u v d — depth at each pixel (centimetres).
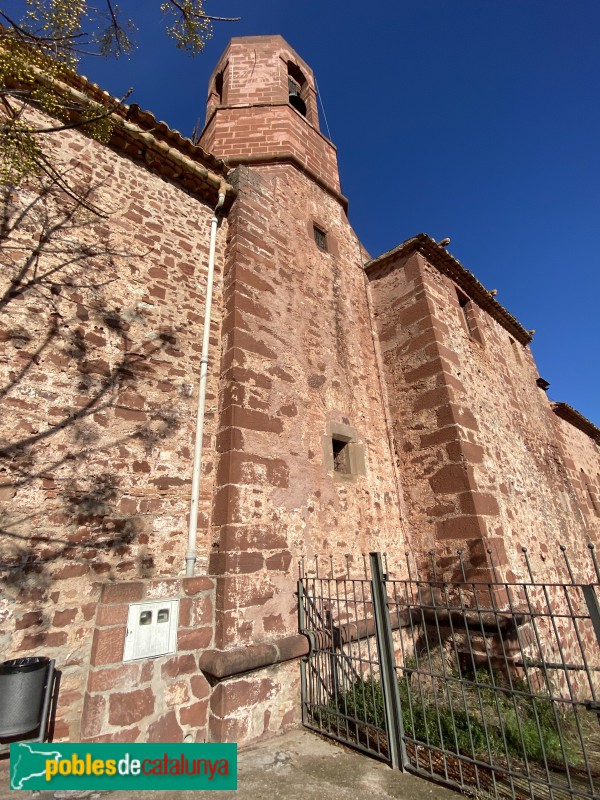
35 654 305
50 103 387
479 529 561
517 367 1039
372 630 513
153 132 538
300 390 555
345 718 362
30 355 368
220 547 402
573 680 662
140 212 507
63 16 335
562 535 866
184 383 464
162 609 344
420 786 292
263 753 338
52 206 431
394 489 646
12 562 313
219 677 340
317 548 487
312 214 752
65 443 363
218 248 577
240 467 436
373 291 824
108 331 425
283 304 589
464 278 882
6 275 379
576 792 241
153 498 401
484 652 500
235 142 784
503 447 761
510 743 363
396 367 732
